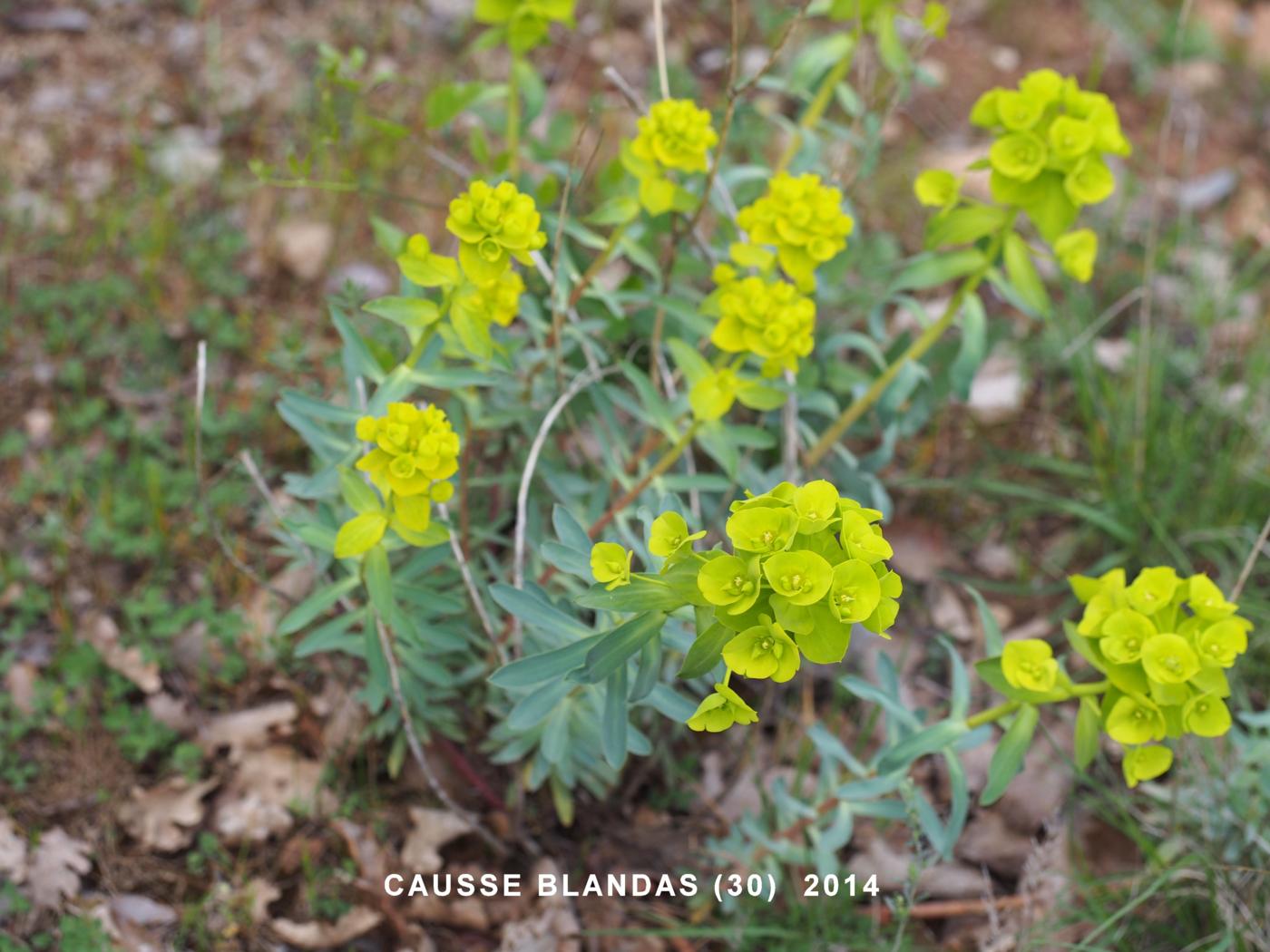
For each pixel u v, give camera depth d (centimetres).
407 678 53
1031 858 52
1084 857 59
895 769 47
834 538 36
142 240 74
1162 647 39
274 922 55
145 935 54
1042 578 70
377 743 59
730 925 56
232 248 75
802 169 61
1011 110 47
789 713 62
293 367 59
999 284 52
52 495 67
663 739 59
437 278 44
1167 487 72
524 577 57
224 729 60
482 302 45
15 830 56
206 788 58
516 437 58
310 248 76
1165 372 76
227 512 66
